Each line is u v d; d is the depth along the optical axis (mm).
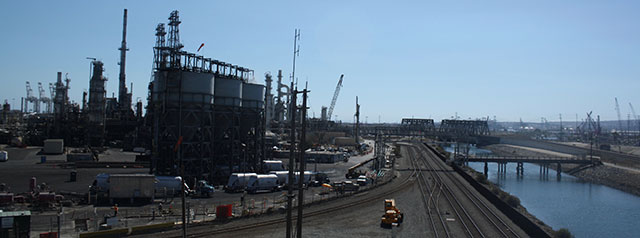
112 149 133500
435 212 55781
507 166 162750
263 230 41719
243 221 45094
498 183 114812
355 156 153375
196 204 53625
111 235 37406
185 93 71438
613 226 67750
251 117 86500
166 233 38938
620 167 127750
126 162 94125
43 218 42531
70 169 84938
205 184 61562
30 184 56438
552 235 45312
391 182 85500
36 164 91688
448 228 46938
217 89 78562
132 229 38656
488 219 53031
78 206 49906
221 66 81000
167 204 53188
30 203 49375
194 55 74875
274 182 68250
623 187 106688
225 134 80625
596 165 135750
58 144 115188
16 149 126312
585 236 61500
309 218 49062
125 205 51625
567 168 145750
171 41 85375
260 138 89562
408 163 132500
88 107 139250
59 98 164125
